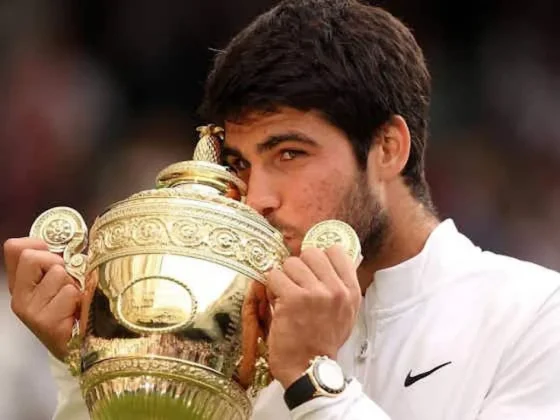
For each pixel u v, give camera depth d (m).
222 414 6.48
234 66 7.11
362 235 7.35
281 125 7.03
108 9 21.84
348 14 7.39
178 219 6.46
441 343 7.54
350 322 6.62
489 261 7.79
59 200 19.58
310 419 6.59
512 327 7.45
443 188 21.33
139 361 6.29
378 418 6.64
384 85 7.39
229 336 6.40
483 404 7.37
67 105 20.47
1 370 14.35
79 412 7.76
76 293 6.99
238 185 6.97
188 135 21.39
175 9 22.06
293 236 7.04
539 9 23.62
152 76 21.80
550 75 23.34
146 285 6.36
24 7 21.23
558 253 21.31
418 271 7.75
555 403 7.32
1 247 18.69
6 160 19.42
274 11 7.36
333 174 7.10
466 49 23.25
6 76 20.34
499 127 22.50
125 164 19.98
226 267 6.45
